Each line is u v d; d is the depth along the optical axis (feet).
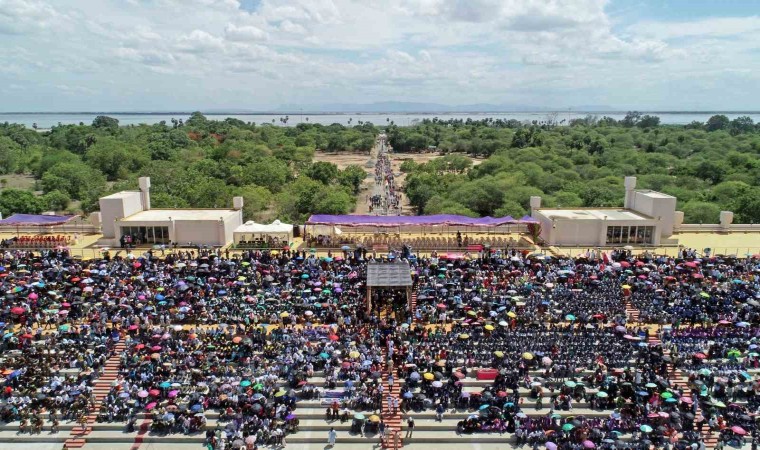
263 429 136.56
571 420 135.95
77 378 151.84
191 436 138.41
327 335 165.68
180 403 142.31
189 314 175.01
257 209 361.71
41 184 485.15
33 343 162.09
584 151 643.04
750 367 156.66
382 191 526.16
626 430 137.28
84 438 137.80
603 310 177.37
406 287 183.32
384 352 162.71
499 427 140.67
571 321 170.40
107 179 536.42
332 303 180.14
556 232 239.30
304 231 245.86
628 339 161.99
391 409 144.25
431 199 415.03
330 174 508.94
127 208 246.06
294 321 173.99
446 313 178.81
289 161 625.41
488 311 175.52
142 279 189.57
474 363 157.17
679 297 182.50
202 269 195.62
